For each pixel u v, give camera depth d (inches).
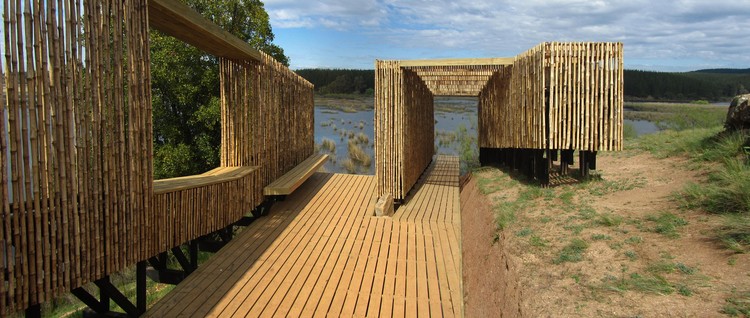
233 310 147.7
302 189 335.3
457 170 450.3
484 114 420.2
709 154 210.2
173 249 191.9
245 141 252.2
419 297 159.6
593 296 110.3
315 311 148.6
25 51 111.7
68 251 124.0
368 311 149.3
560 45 222.4
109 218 137.7
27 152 112.9
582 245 141.5
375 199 293.3
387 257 197.8
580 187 219.8
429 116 458.9
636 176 219.8
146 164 154.4
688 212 149.2
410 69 307.7
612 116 218.1
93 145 131.0
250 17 374.9
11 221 111.9
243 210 231.9
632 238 138.5
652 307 98.8
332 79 2346.2
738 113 221.1
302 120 365.1
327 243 215.2
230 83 249.4
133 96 147.9
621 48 216.2
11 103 108.5
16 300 111.9
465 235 237.0
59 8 119.4
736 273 103.0
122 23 142.1
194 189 186.2
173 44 315.0
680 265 113.2
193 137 352.8
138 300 161.6
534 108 238.7
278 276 175.6
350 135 780.6
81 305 251.4
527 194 227.6
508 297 131.6
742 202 134.6
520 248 153.6
